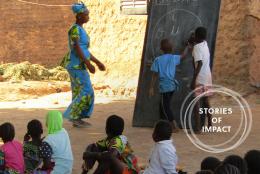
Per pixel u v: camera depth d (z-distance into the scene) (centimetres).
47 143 710
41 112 1537
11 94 2031
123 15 2117
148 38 1249
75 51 1205
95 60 1241
